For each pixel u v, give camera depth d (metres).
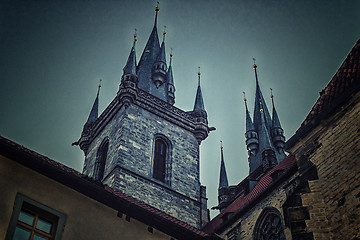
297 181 36.00
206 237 25.73
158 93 64.75
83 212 22.00
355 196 23.92
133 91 56.72
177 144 57.91
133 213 23.64
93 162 56.97
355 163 24.67
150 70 67.19
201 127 60.81
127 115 55.50
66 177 21.95
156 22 74.31
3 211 19.53
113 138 55.09
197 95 66.06
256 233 38.50
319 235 24.28
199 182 56.56
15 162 21.11
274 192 38.25
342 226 23.94
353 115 25.86
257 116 81.69
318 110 28.33
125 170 50.81
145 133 55.59
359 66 27.00
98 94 67.25
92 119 63.56
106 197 22.91
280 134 78.19
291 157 42.09
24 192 20.66
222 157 75.31
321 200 25.50
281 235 36.12
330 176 25.77
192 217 52.53
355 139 25.22
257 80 86.38
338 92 27.48
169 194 52.34
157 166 54.84
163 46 69.75
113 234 22.39
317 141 27.52
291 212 25.47
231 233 41.00
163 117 58.78
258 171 66.94
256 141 78.25
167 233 24.48
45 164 21.55
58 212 21.17
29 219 20.38
